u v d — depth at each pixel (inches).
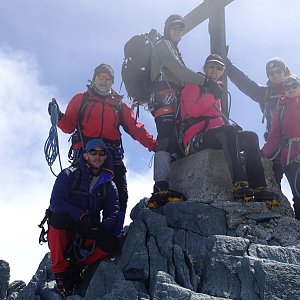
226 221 145.2
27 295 151.9
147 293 125.4
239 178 151.1
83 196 140.2
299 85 165.8
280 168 171.8
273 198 151.6
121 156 157.8
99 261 146.8
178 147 171.5
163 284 120.1
